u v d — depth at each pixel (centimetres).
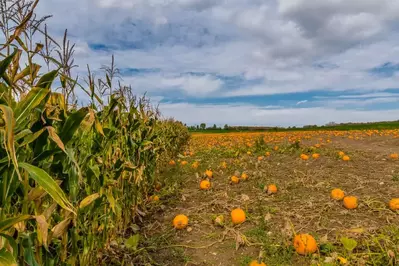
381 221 349
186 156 1060
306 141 1692
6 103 130
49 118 148
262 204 433
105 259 286
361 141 1600
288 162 795
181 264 286
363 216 368
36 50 169
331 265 242
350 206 393
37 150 147
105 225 286
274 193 486
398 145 1262
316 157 812
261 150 1053
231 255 299
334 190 438
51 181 122
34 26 164
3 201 129
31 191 145
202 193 526
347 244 250
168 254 306
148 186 518
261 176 611
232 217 368
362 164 727
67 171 187
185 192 540
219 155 1020
